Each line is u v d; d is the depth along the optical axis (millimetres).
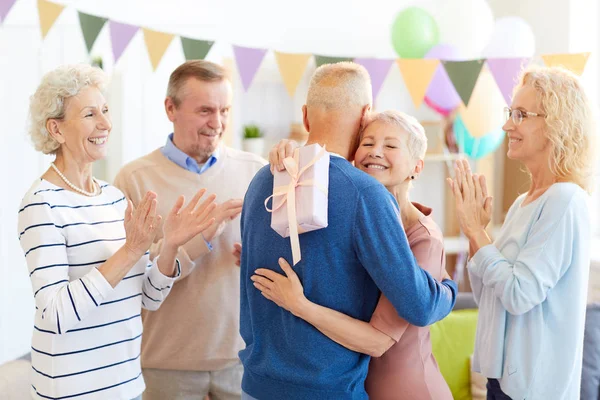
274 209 1448
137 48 4031
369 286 1502
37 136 1716
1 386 2439
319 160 1413
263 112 4879
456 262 4738
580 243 1709
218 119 2141
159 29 4137
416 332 1594
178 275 1889
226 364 2146
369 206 1413
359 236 1416
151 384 2166
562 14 4070
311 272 1448
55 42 3799
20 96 3713
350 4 4551
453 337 2811
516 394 1738
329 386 1454
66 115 1694
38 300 1577
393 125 1606
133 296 1774
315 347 1453
